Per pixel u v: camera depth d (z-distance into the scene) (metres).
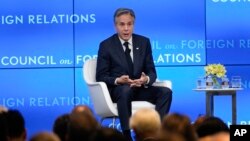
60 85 14.41
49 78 14.38
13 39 14.28
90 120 6.09
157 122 6.66
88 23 14.40
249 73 14.66
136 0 14.45
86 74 12.20
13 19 14.27
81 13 14.38
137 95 12.11
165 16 14.52
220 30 14.65
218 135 6.44
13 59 14.29
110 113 11.67
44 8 14.31
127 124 11.42
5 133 6.11
